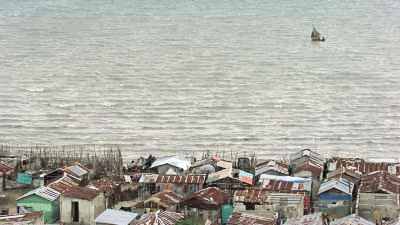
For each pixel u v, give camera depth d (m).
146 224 198.38
